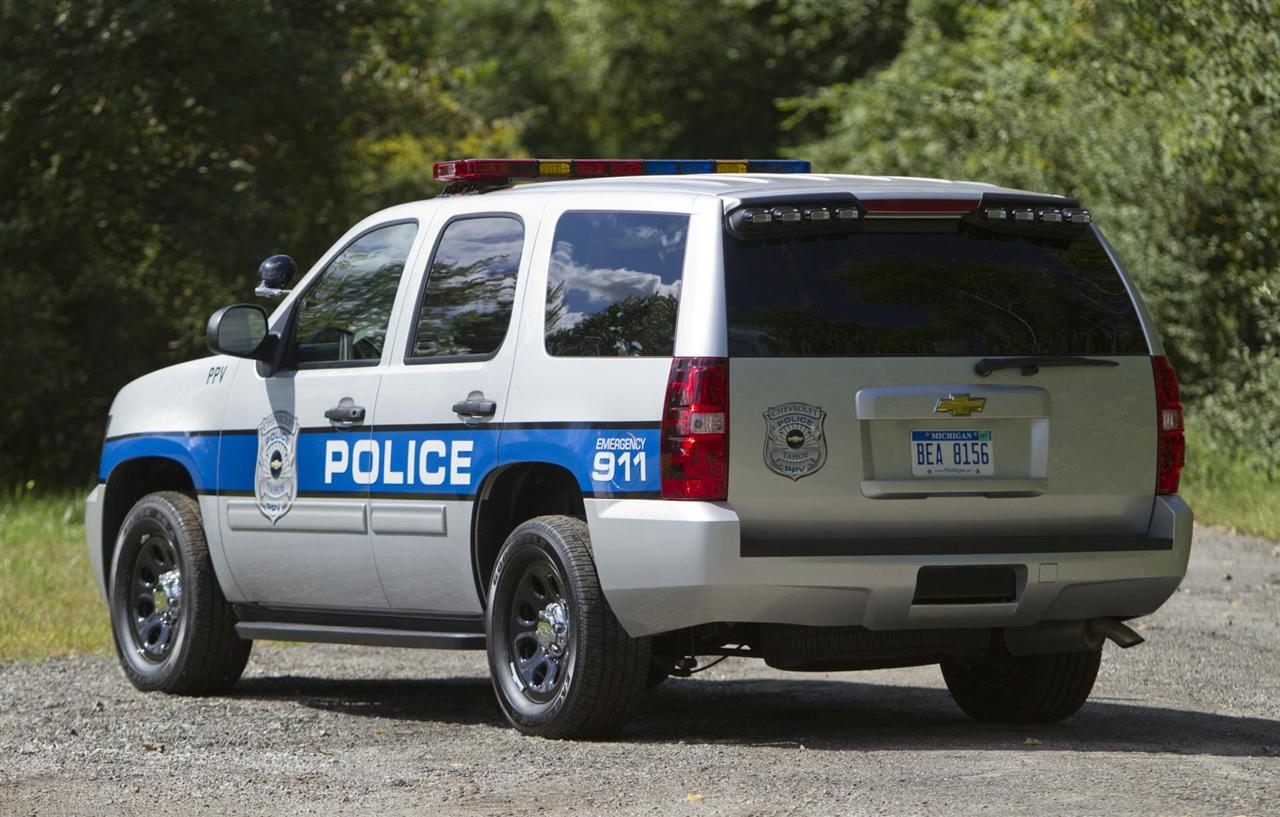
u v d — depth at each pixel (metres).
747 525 16.86
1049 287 17.89
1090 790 15.22
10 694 22.78
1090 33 58.59
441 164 20.73
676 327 17.16
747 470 16.77
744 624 18.05
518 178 20.58
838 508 17.00
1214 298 55.47
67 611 30.59
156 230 60.50
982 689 20.08
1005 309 17.62
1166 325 55.38
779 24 130.50
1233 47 45.88
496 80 130.25
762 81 131.12
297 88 60.84
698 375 16.80
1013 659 19.59
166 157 60.38
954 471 17.31
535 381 18.28
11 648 26.81
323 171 64.12
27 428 58.72
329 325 21.16
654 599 17.05
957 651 18.38
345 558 20.48
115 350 60.50
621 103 133.38
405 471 19.64
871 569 16.91
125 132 56.09
